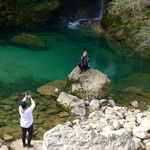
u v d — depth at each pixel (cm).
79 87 1395
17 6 2434
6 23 2448
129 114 1243
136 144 934
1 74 1612
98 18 2695
